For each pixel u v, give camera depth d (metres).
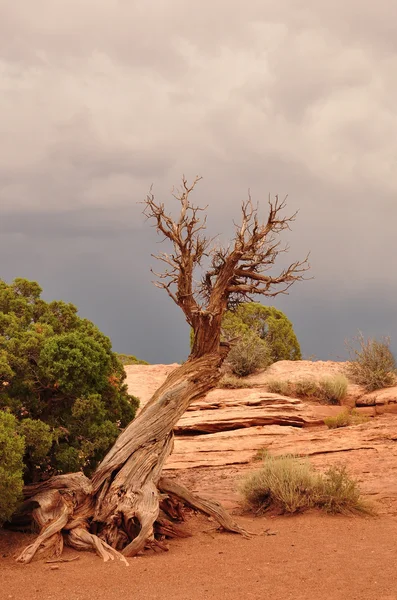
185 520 11.76
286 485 12.30
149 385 27.61
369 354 26.91
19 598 7.54
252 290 11.52
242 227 11.41
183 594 7.42
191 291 11.66
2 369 10.93
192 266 11.60
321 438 19.28
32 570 8.78
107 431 11.71
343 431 20.05
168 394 11.28
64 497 10.32
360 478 14.62
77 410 11.35
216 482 15.28
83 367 11.32
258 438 20.05
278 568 8.37
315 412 23.19
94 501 10.51
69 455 11.18
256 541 10.12
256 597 7.17
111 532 10.07
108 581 8.12
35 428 10.66
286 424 22.20
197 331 11.66
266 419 22.05
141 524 9.85
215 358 11.77
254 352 28.98
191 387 11.48
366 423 21.14
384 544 9.47
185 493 11.02
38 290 13.19
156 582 8.00
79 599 7.43
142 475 10.63
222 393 26.00
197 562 8.92
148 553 9.70
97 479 10.65
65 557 9.41
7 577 8.44
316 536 10.23
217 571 8.38
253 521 11.70
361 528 10.70
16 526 10.80
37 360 11.63
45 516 10.08
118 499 10.27
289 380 26.48
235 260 11.38
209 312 11.34
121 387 13.35
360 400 24.80
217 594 7.35
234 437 20.39
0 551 9.81
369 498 13.02
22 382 11.35
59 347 11.34
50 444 10.77
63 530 10.08
